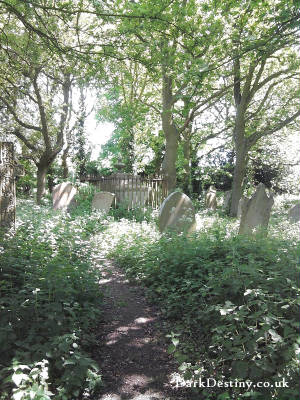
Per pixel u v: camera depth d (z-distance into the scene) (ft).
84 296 17.70
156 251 24.75
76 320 15.19
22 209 46.16
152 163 110.93
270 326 11.77
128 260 27.55
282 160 105.81
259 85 66.13
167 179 63.62
